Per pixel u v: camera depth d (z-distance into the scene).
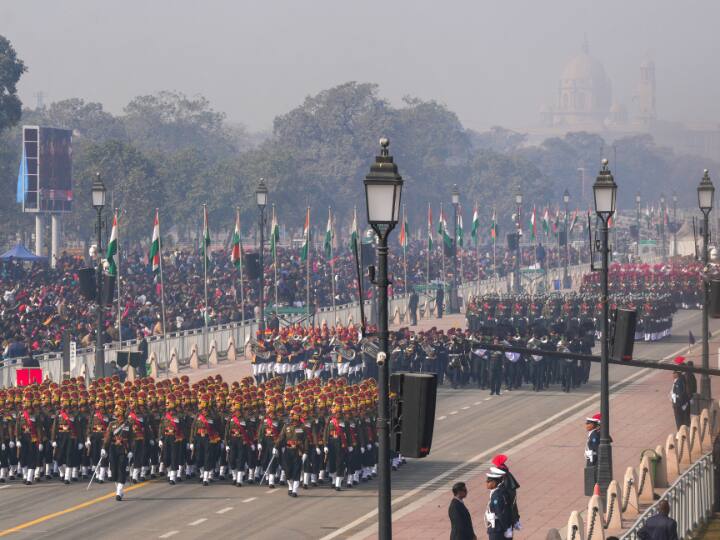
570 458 83.56
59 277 156.62
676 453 74.06
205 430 74.62
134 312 137.12
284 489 74.19
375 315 157.88
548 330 119.62
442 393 114.88
